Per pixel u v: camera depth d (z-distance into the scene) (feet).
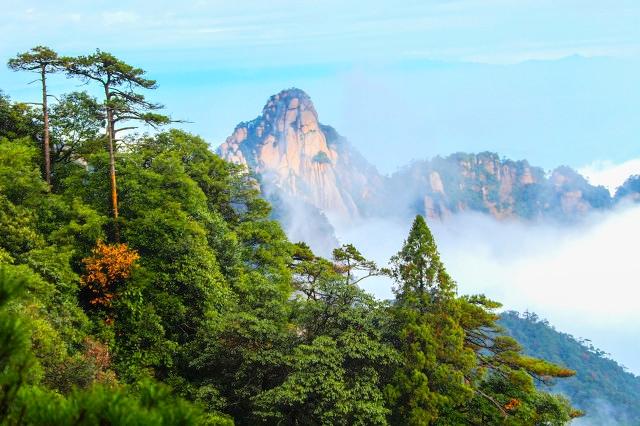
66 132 126.00
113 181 111.14
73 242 99.86
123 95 111.55
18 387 16.85
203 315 105.09
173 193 126.11
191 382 96.02
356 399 85.87
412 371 93.25
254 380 90.17
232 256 127.65
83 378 71.97
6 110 123.85
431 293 101.30
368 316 96.02
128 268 98.99
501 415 97.96
